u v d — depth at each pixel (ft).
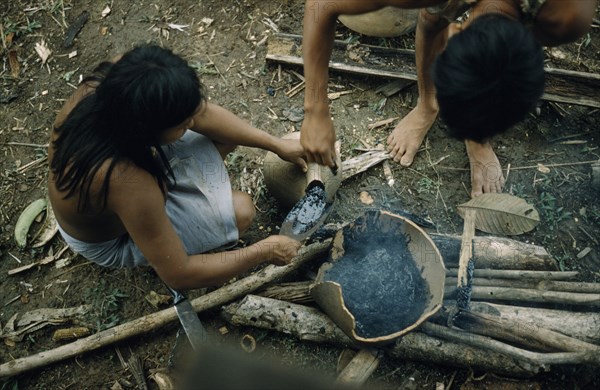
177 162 6.49
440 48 7.34
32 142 9.04
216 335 7.41
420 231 6.70
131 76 4.57
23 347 7.42
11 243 8.17
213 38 9.87
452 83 4.25
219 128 6.71
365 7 5.29
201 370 6.85
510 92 4.22
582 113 9.06
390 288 6.74
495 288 7.00
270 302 7.04
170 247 5.76
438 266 6.50
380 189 8.52
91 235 5.98
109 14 10.13
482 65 4.11
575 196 8.36
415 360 7.00
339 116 9.11
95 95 4.87
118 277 7.90
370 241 7.11
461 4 5.80
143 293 7.79
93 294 7.78
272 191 7.78
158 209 5.38
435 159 8.75
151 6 10.18
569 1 4.84
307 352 7.25
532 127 8.94
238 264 6.46
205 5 10.17
